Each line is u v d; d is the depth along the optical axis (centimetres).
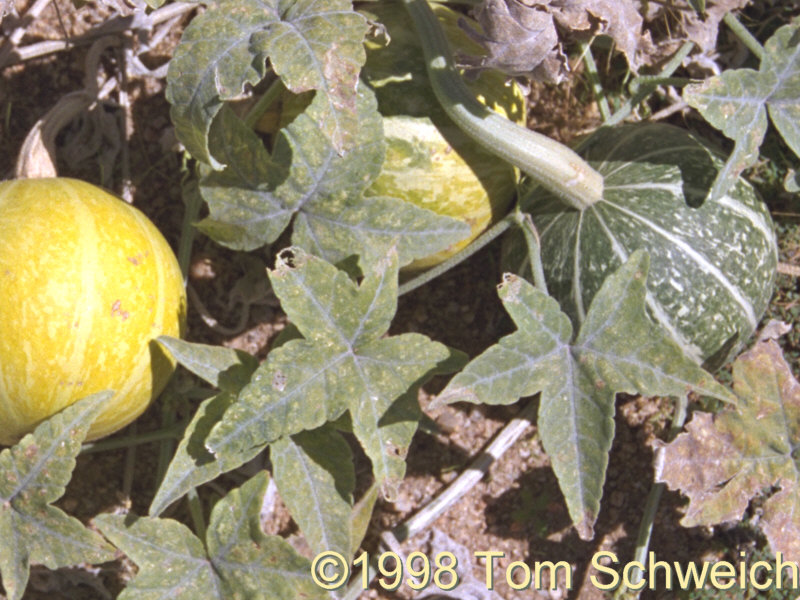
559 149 36
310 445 36
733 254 37
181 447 34
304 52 31
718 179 35
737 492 37
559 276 38
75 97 39
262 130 39
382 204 36
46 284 32
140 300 34
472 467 42
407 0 35
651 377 34
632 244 37
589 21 35
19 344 32
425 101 36
